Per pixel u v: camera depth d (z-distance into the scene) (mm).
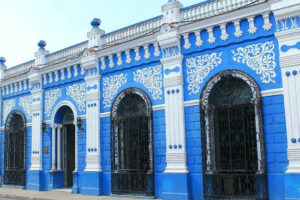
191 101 11344
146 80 12641
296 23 9523
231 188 10273
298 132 9250
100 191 13422
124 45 13148
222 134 10727
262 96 9969
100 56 13977
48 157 15977
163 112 12016
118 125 13398
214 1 11422
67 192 14719
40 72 16562
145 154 12453
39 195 14219
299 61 9391
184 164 11211
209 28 11055
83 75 14758
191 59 11516
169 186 11398
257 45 10219
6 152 18453
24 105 17734
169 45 11852
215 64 10969
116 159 13195
